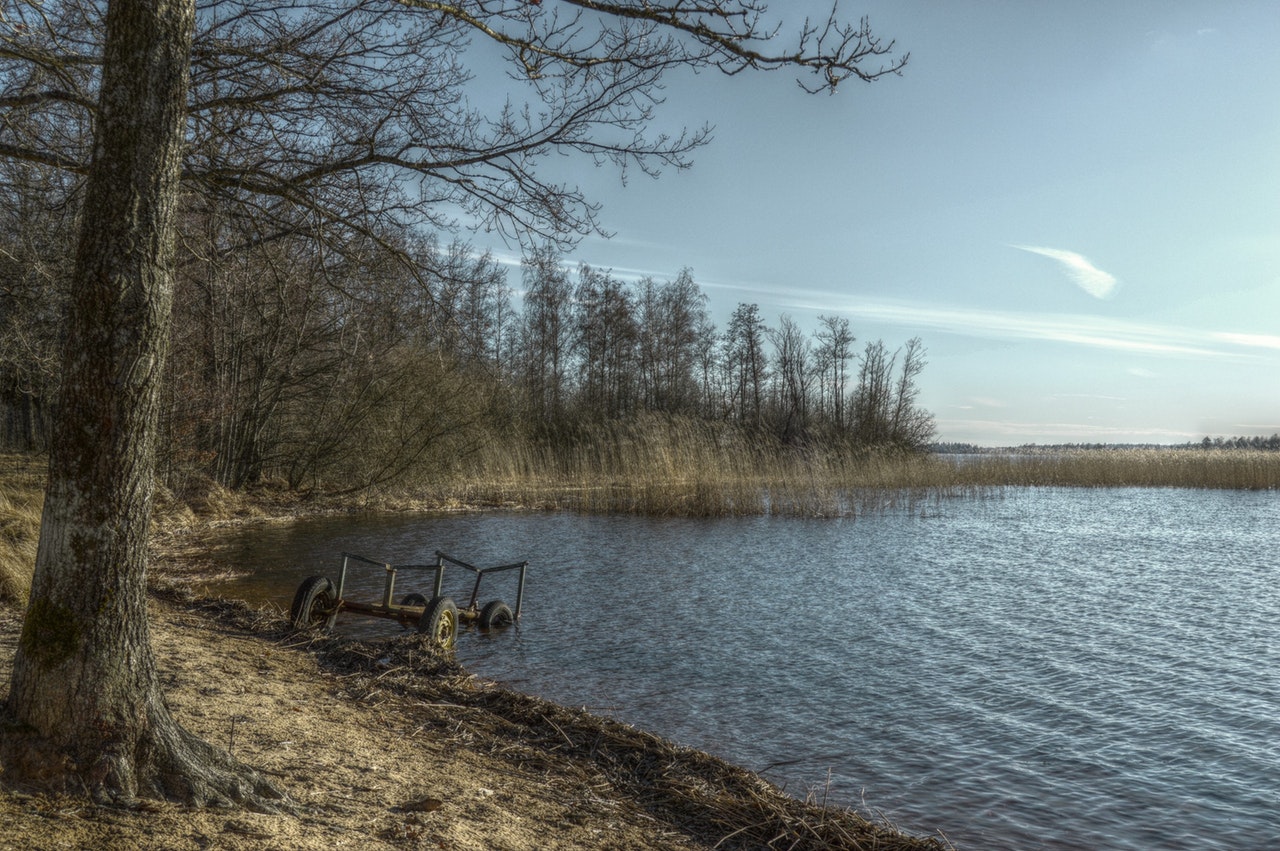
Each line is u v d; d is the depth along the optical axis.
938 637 10.34
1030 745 6.72
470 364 24.94
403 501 26.17
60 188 7.61
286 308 12.80
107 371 3.27
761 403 56.59
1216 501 31.67
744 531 21.14
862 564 15.98
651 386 52.25
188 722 5.09
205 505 20.61
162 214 3.38
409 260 7.16
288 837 3.43
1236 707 7.75
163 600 10.07
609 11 5.24
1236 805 5.63
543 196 6.74
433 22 6.36
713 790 5.34
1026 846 4.98
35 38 6.46
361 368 22.89
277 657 7.87
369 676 7.47
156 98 3.33
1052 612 11.88
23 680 3.30
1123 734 7.00
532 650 9.44
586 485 27.75
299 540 17.67
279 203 7.54
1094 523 23.91
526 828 4.36
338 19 6.69
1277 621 11.39
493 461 29.58
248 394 22.53
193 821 3.30
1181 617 11.62
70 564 3.29
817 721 7.22
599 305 48.44
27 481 17.84
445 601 9.25
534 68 5.93
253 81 6.94
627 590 13.15
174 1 3.39
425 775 4.96
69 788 3.21
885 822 5.09
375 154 6.68
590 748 6.02
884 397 52.16
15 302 11.60
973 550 18.12
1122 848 4.97
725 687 8.16
